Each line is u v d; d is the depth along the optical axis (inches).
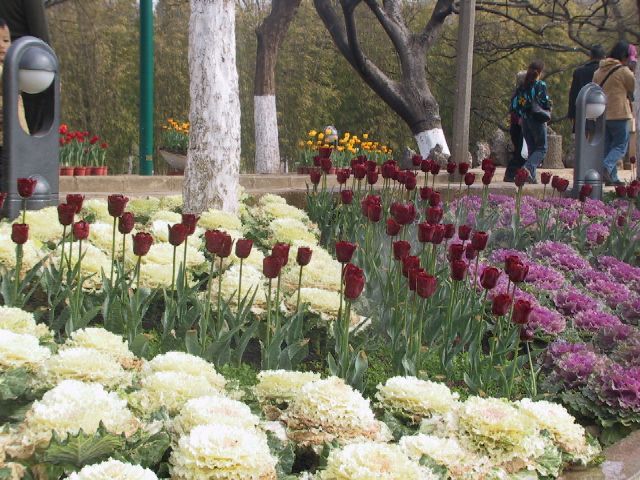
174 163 600.7
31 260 180.1
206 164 272.7
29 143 265.6
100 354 123.3
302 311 163.0
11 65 259.1
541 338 195.9
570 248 282.2
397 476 98.9
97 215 250.5
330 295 177.2
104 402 103.4
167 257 192.5
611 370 169.5
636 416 161.0
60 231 210.4
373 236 243.9
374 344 177.0
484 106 1262.3
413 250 257.6
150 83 564.4
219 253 155.8
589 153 418.3
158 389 116.9
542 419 132.3
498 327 180.1
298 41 1052.5
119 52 977.5
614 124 504.4
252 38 971.9
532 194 428.1
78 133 535.8
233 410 109.8
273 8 678.5
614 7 1041.5
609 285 247.8
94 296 178.5
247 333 159.6
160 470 103.3
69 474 97.4
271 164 690.2
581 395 169.9
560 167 886.4
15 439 98.6
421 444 114.5
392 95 681.0
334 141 649.6
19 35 308.8
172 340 163.6
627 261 301.4
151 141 568.7
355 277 140.0
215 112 271.3
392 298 186.5
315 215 302.5
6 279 167.5
